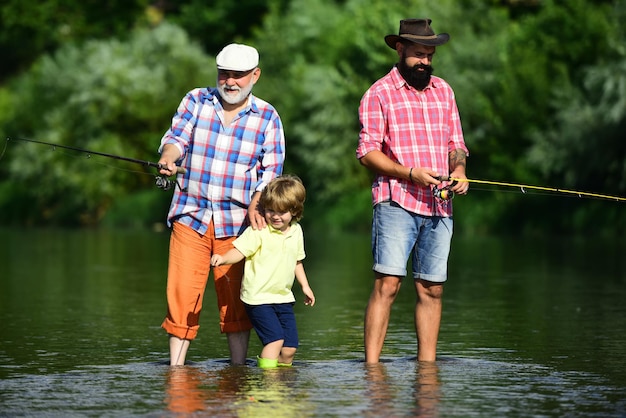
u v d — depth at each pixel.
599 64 70.62
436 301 14.81
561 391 11.92
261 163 14.55
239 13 130.88
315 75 88.88
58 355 15.31
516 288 27.78
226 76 14.22
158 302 23.89
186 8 133.12
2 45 138.00
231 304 14.48
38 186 99.56
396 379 12.68
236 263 14.42
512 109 77.62
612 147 67.69
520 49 80.06
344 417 10.38
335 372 13.27
